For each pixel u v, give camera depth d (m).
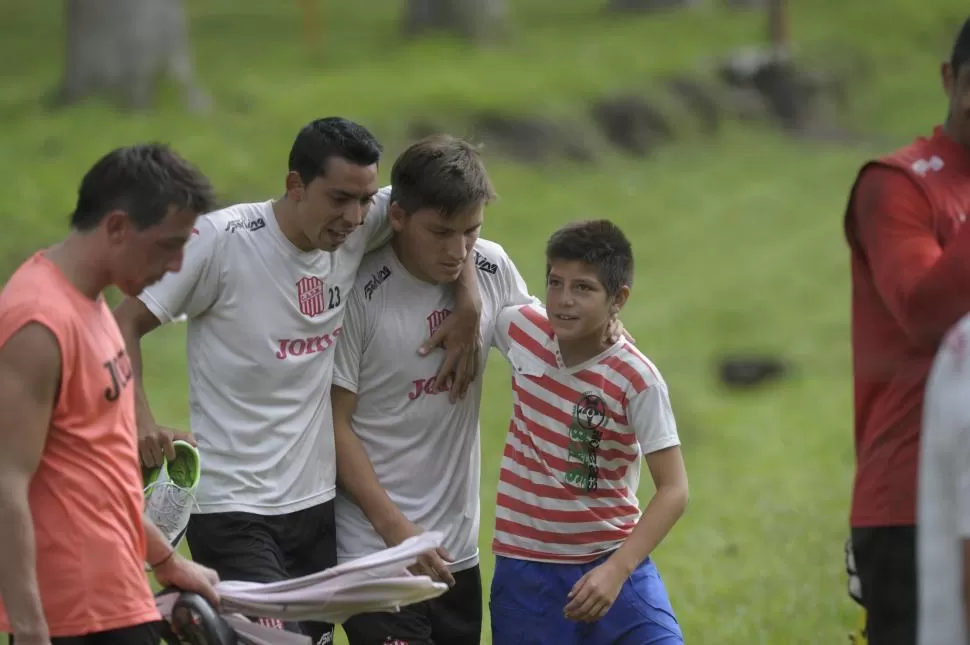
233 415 14.01
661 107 67.94
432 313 14.55
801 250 55.81
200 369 14.14
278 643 12.68
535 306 14.91
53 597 11.21
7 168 47.53
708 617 20.72
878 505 13.09
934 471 9.36
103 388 11.30
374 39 72.62
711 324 47.75
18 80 60.84
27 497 10.87
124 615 11.45
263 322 13.88
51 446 11.20
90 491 11.29
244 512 13.86
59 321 10.95
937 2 91.19
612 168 62.94
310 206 13.47
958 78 13.03
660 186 62.03
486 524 25.73
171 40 55.59
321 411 14.27
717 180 64.12
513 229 53.31
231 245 13.83
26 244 42.88
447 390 14.59
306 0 70.25
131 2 54.53
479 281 14.84
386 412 14.58
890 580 13.14
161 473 13.52
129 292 11.45
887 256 12.72
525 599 14.32
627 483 14.31
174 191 11.13
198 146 50.50
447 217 13.55
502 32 73.56
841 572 22.81
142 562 11.80
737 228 58.31
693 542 25.28
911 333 12.32
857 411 13.57
